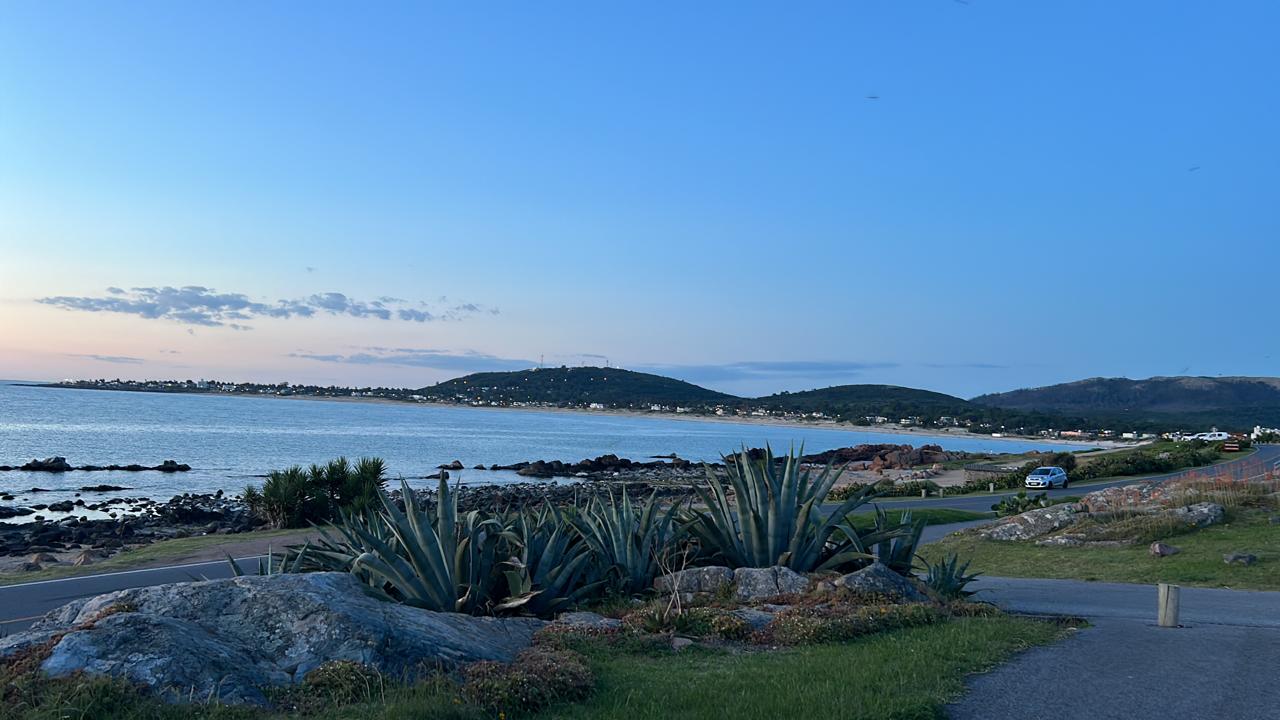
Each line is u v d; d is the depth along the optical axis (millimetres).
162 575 19078
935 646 9742
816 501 14578
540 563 12047
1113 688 8273
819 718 6789
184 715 5902
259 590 7945
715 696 7434
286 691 6648
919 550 26156
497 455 100188
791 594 12766
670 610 10750
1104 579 19953
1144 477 62031
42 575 19172
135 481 59375
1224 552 21422
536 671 7484
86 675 6121
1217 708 7633
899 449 108438
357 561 10773
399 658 7371
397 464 81938
